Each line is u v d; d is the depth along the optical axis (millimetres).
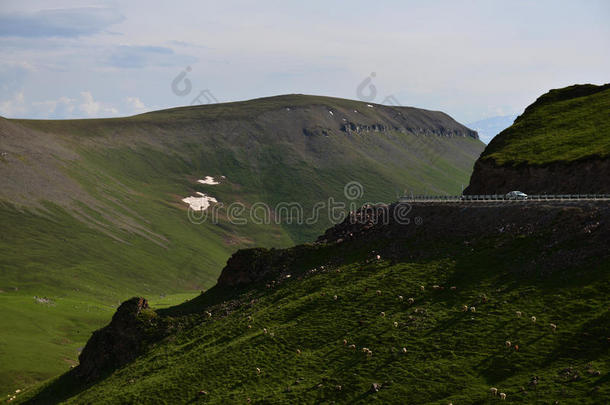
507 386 52562
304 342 74312
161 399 71250
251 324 85688
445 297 72188
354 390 60188
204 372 74812
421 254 87250
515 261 73062
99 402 76688
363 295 80875
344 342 70312
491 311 65062
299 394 62375
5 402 102562
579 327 56219
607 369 49625
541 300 63281
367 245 99812
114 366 94625
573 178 96375
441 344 62656
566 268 66688
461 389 54531
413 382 58062
